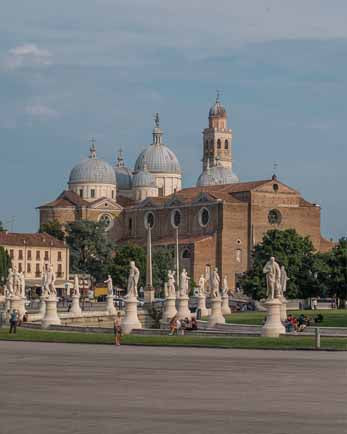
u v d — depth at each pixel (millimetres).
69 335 119625
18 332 126438
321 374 67188
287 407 49750
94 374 66875
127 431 42406
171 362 78250
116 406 49875
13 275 156375
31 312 181250
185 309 160875
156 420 45375
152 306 195000
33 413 47375
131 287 131000
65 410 48406
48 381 61719
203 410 48594
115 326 110125
